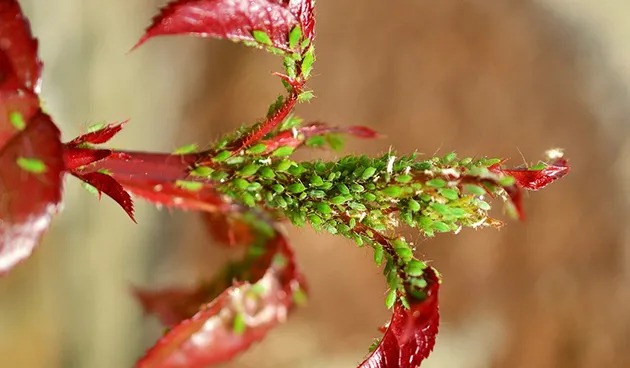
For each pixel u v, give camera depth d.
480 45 0.45
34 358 0.38
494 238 0.45
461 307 0.44
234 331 0.25
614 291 0.47
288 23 0.21
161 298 0.26
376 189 0.21
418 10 0.44
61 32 0.38
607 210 0.47
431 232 0.21
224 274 0.26
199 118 0.42
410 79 0.44
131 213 0.21
